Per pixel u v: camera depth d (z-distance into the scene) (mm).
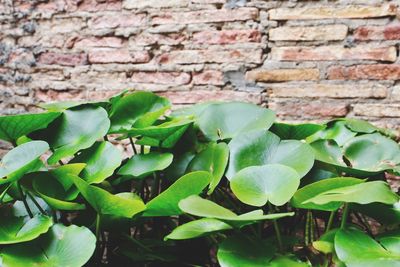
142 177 1571
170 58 2205
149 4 2203
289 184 1368
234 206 1624
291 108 2119
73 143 1565
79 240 1335
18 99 2350
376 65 2043
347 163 1567
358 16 2047
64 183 1475
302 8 2088
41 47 2311
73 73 2289
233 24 2145
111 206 1352
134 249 1486
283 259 1317
